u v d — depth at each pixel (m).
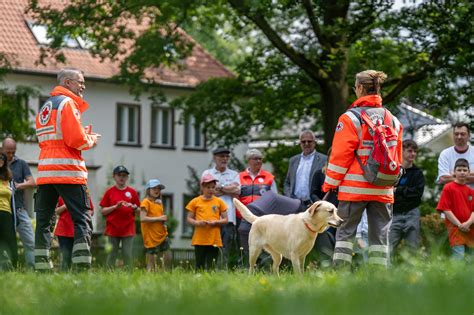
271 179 14.98
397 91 26.64
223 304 5.01
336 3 25.17
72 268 10.34
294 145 31.91
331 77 26.12
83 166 10.46
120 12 25.66
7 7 39.38
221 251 14.34
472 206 12.44
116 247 15.42
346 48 24.73
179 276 8.39
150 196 15.92
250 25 29.86
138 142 41.03
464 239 12.39
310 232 10.45
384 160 9.27
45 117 10.36
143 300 5.44
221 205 14.73
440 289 5.36
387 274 6.55
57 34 25.73
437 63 26.19
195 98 31.36
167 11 26.20
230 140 31.33
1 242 12.79
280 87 29.83
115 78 27.23
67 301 5.38
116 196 15.65
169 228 36.34
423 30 25.78
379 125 9.38
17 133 24.80
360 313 4.46
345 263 9.50
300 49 27.22
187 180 38.91
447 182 13.34
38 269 10.52
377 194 9.41
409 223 13.05
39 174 10.43
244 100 31.31
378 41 26.08
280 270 12.41
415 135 29.77
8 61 26.38
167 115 42.09
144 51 26.42
